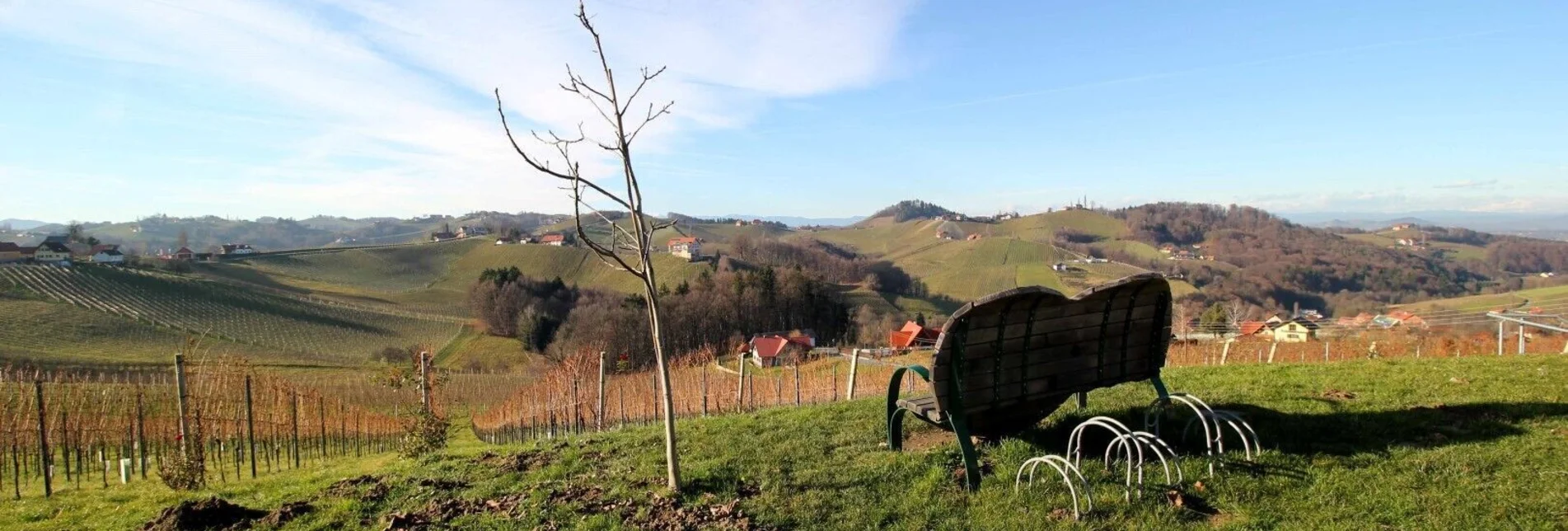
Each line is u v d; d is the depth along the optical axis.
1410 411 7.12
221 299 74.25
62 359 50.00
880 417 8.41
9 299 62.66
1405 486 5.29
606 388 23.55
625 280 93.25
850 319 73.31
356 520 5.91
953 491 5.78
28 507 8.67
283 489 7.88
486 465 7.57
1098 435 6.91
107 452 16.64
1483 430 6.41
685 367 29.28
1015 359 6.04
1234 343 25.70
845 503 5.70
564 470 7.08
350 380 44.44
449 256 121.62
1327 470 5.68
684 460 7.13
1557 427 6.36
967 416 6.13
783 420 8.66
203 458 9.88
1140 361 6.81
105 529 6.68
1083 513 5.20
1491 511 4.82
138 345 57.03
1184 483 5.60
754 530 5.31
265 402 18.89
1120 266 114.12
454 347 66.00
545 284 76.00
